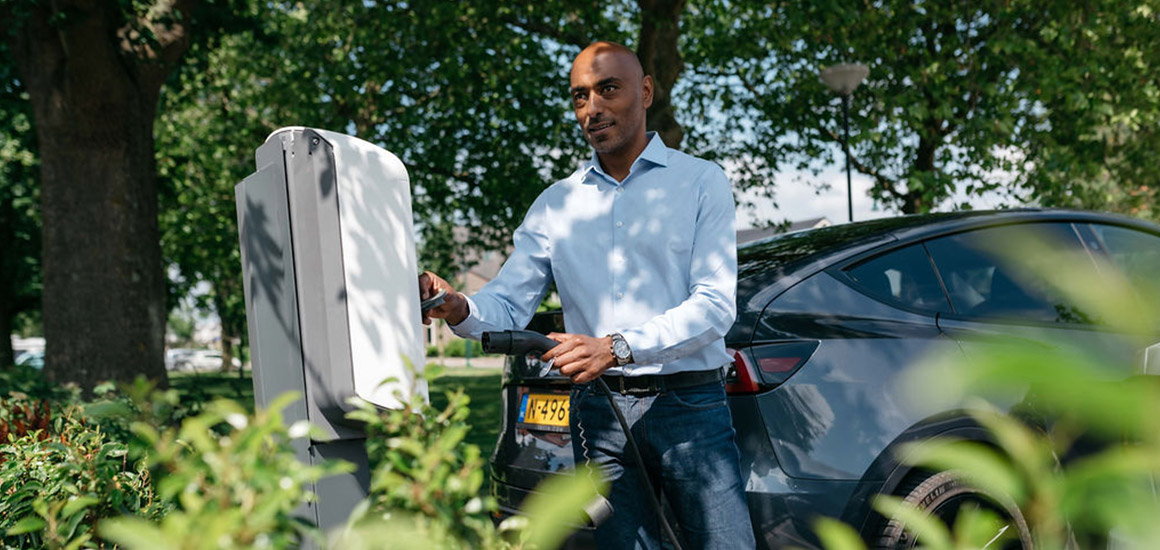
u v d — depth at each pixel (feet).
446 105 47.14
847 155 39.34
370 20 42.50
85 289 24.82
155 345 25.79
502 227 52.60
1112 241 11.23
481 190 50.93
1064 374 0.95
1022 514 1.29
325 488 5.28
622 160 7.34
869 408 8.49
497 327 7.04
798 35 41.37
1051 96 39.60
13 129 38.81
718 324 6.63
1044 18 40.93
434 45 42.78
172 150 58.08
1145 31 40.63
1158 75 40.88
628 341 6.26
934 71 39.58
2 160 53.83
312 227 5.48
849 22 36.96
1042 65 38.86
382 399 5.37
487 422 31.81
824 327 8.87
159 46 24.82
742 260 10.03
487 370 95.71
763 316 8.83
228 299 82.64
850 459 8.29
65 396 16.81
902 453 8.34
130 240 25.43
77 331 24.73
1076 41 40.16
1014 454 1.30
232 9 34.12
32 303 71.72
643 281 7.08
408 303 5.65
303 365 5.48
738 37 46.09
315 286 5.46
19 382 16.94
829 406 8.45
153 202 26.25
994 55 40.24
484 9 40.70
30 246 68.03
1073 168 42.88
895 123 41.09
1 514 7.04
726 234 6.97
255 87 51.85
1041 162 44.09
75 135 24.88
